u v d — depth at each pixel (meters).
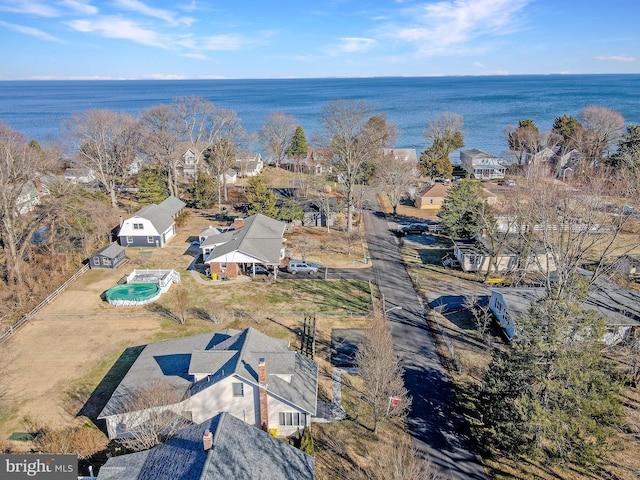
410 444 26.64
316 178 89.56
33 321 40.94
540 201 43.72
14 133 70.44
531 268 50.03
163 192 75.19
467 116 192.88
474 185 60.22
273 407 26.89
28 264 50.09
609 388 24.05
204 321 40.75
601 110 90.38
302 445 24.81
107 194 78.38
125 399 26.94
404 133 158.75
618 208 46.72
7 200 46.88
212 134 86.94
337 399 30.47
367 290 47.03
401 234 64.88
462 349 36.56
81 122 74.69
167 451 20.94
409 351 36.16
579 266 46.00
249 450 20.53
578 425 23.91
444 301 44.84
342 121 64.69
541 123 164.12
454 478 24.28
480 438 27.20
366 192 82.44
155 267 53.09
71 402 30.19
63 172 90.31
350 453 25.88
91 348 36.59
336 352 35.94
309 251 57.88
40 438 26.80
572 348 24.33
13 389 31.50
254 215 59.31
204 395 26.73
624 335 35.72
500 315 39.81
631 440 26.89
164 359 30.77
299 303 44.06
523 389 25.02
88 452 25.56
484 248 51.28
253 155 110.56
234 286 48.03
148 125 77.00
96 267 53.03
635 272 49.94
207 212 76.25
